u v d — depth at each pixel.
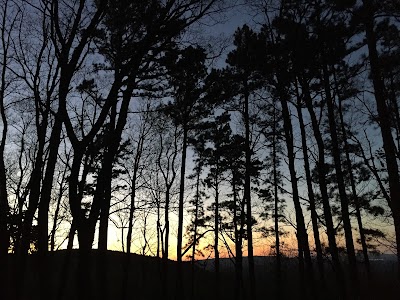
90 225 8.72
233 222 30.69
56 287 24.59
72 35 9.73
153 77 10.27
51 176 10.02
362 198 26.61
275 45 17.05
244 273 41.97
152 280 36.19
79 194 9.39
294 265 34.25
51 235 20.47
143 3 10.20
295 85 18.34
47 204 10.03
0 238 11.63
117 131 9.72
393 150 13.23
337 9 14.52
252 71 21.19
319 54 16.30
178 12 9.62
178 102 24.83
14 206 14.80
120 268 38.88
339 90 19.73
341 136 24.94
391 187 13.01
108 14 10.77
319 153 16.81
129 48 10.23
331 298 19.47
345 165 27.03
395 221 12.71
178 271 26.66
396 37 18.14
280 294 28.02
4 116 13.74
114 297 30.03
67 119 8.98
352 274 16.72
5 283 11.09
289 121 19.77
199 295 34.19
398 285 16.56
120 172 24.47
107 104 8.92
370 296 16.78
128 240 26.12
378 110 14.13
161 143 28.86
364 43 18.06
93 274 26.39
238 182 30.05
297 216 18.75
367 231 26.94
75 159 8.72
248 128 24.39
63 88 9.12
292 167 19.19
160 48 9.76
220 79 23.25
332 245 16.11
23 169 18.69
